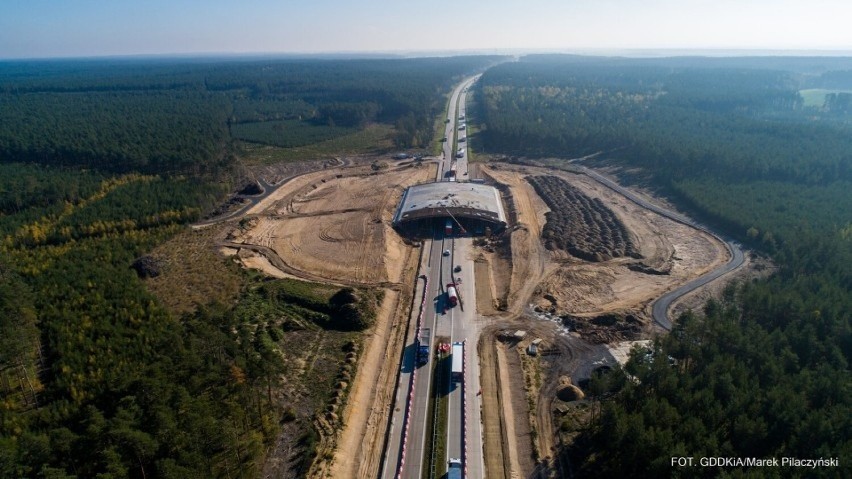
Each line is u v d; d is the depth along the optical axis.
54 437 56.22
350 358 91.00
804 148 199.38
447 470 69.69
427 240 147.12
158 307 100.31
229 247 138.75
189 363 70.94
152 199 161.62
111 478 52.44
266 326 99.62
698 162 190.62
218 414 66.44
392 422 78.81
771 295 92.69
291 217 164.00
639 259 131.50
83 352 87.00
